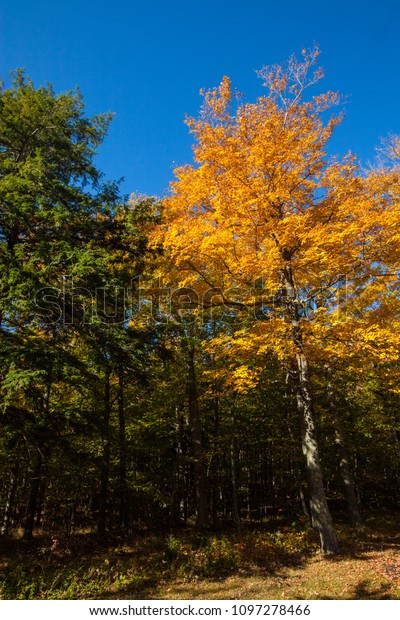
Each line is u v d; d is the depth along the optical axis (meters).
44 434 8.30
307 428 9.91
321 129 9.37
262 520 17.34
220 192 8.93
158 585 7.75
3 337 8.15
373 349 7.85
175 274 10.05
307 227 8.55
